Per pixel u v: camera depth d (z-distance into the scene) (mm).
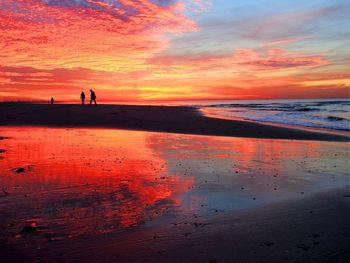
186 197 6156
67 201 5762
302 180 7441
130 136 14727
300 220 4965
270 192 6512
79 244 4176
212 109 47406
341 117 28750
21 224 4746
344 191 6512
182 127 18875
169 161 9352
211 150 11414
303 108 46094
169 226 4797
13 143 11938
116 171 7965
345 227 4652
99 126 18656
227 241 4273
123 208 5504
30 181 6910
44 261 3730
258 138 14945
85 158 9445
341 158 10164
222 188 6766
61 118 21844
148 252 3986
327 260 3729
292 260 3744
